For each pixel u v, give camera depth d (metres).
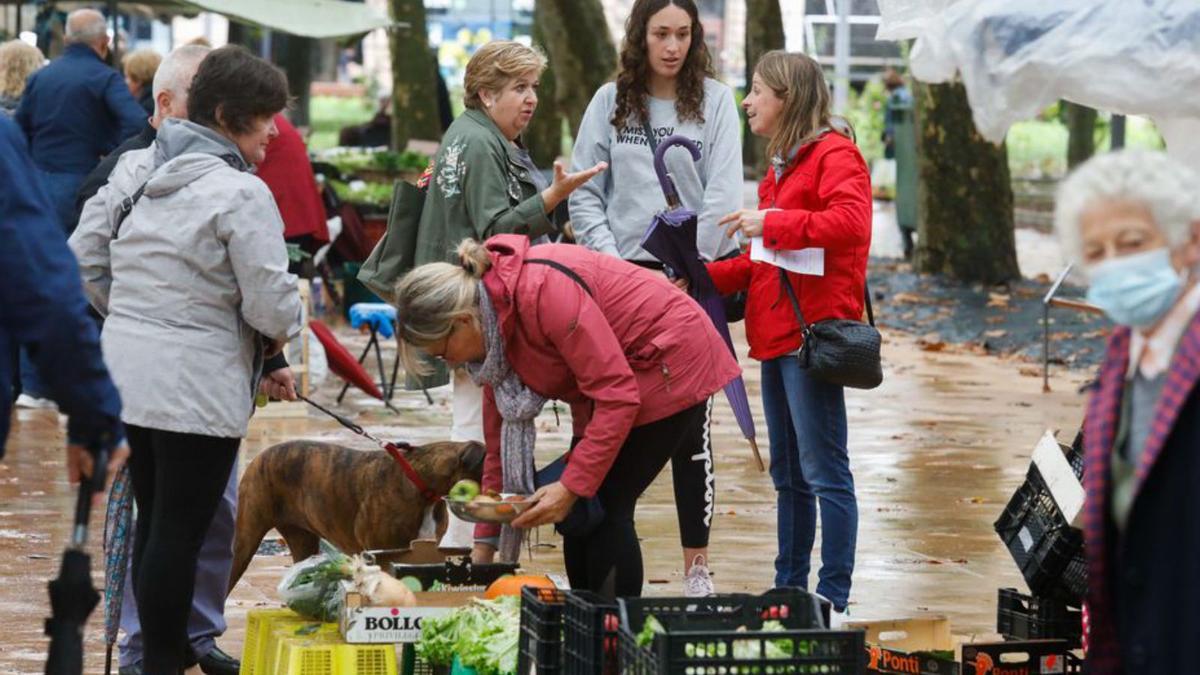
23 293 4.52
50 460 11.47
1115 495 3.98
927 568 9.00
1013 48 6.01
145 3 23.25
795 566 7.54
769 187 7.39
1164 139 6.77
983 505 10.69
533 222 7.16
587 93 28.73
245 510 7.43
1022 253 27.83
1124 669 4.01
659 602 5.05
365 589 5.93
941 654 6.02
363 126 32.34
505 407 6.04
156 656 6.10
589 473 5.77
